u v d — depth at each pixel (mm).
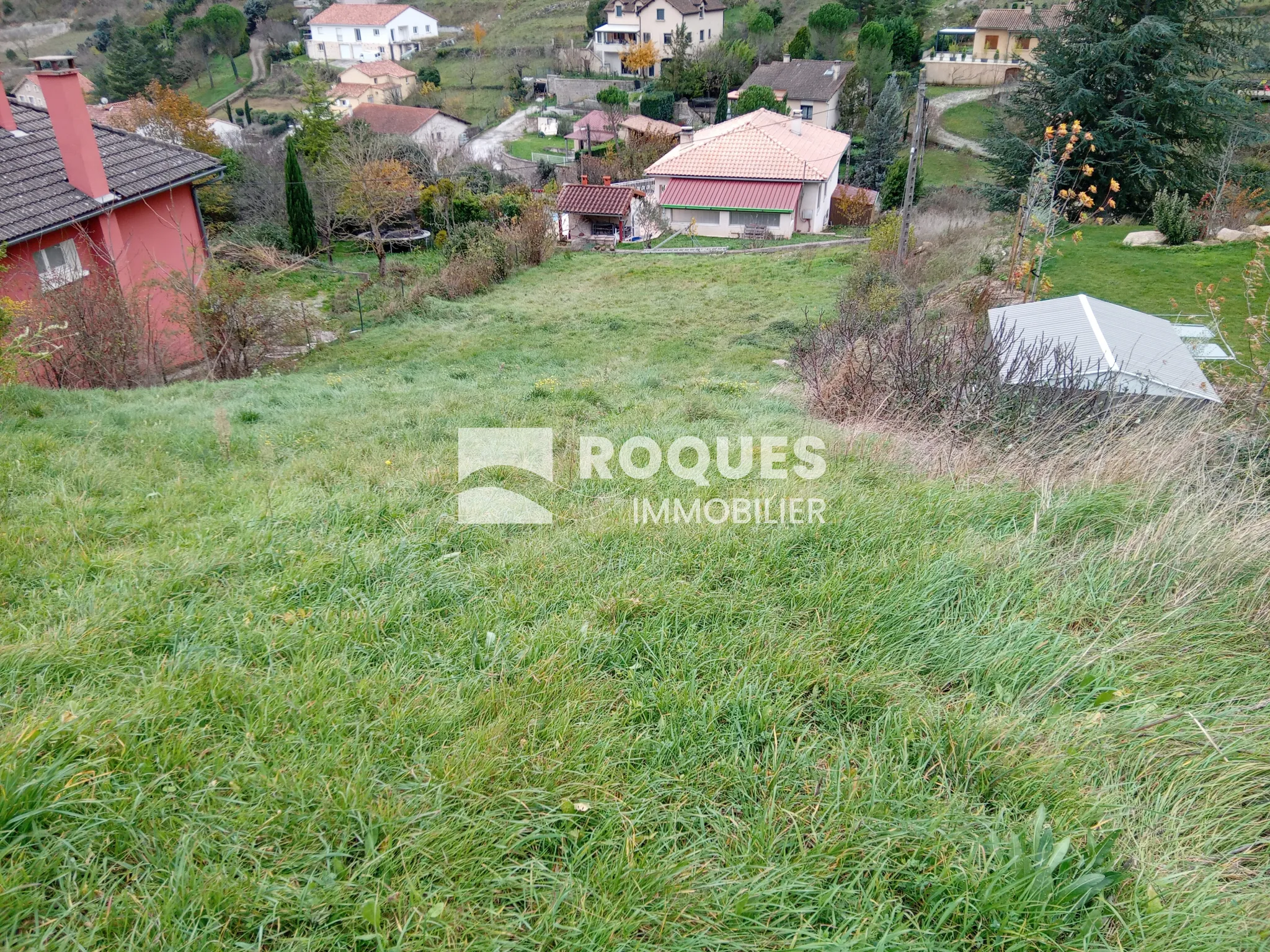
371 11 75875
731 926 1971
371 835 2059
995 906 1996
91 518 4473
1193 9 20859
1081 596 3393
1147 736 2578
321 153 32844
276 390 10688
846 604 3293
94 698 2551
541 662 2896
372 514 4500
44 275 12117
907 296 12656
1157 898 2008
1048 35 21625
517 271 26609
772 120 38094
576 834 2182
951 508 4219
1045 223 13117
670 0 62688
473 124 58438
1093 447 5250
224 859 2014
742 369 13133
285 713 2555
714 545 3840
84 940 1771
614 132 49594
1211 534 3676
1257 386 7023
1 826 1964
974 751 2500
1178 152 21312
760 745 2590
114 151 14211
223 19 72625
